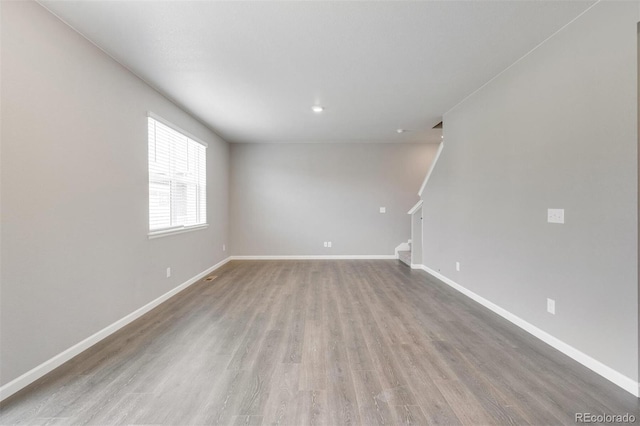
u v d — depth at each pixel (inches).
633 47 68.4
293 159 247.4
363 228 249.9
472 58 106.2
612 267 73.7
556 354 88.0
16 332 70.9
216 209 212.8
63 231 83.7
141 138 120.6
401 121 185.3
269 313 122.7
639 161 68.4
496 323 111.0
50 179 79.7
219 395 69.3
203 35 91.0
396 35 91.8
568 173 86.1
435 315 119.6
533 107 100.0
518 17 83.0
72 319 86.8
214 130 205.5
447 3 77.2
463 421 61.0
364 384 73.6
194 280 172.6
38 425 59.7
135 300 116.9
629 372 70.2
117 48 97.7
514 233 109.8
